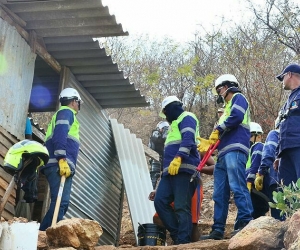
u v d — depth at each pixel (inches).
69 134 400.8
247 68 686.5
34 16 422.3
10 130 408.8
